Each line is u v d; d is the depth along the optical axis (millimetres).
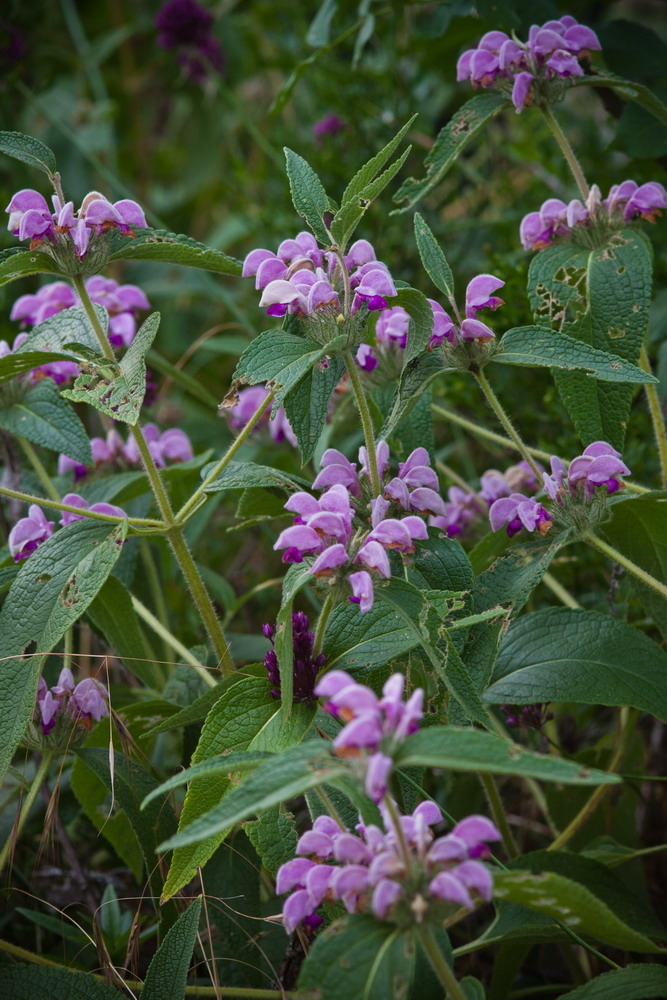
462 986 648
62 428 806
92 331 747
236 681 722
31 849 846
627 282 761
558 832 824
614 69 911
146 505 881
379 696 718
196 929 692
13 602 717
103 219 711
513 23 867
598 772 595
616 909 729
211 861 761
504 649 738
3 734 700
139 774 760
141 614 832
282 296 693
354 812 697
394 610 690
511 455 951
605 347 758
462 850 608
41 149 720
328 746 620
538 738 853
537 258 775
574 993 671
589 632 732
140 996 688
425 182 813
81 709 755
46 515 851
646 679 715
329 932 610
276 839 700
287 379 684
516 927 698
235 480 738
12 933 817
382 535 673
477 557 787
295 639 699
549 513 736
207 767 625
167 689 811
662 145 864
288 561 675
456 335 725
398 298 706
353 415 894
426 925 611
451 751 604
